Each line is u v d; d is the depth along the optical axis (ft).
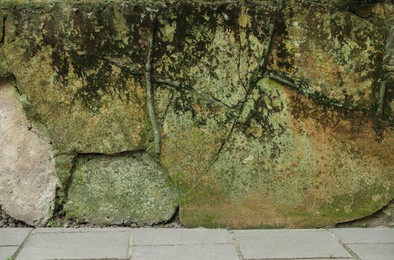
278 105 11.32
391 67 11.30
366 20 11.22
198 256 9.75
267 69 11.26
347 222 11.55
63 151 11.28
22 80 11.09
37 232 11.03
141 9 11.02
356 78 11.28
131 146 11.29
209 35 11.14
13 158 11.34
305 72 11.24
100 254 9.79
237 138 11.35
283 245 10.37
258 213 11.44
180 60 11.18
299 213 11.47
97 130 11.23
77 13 10.98
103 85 11.16
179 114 11.28
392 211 11.59
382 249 10.19
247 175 11.38
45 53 11.05
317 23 11.16
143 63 11.13
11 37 11.00
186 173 11.39
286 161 11.39
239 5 11.10
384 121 11.40
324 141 11.39
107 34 11.05
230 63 11.22
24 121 11.27
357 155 11.44
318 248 10.23
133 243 10.39
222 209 11.41
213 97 11.28
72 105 11.18
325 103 11.30
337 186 11.46
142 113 11.25
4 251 9.91
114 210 11.44
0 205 11.42
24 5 10.94
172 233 11.03
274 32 11.17
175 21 11.07
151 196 11.44
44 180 11.36
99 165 11.39
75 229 11.25
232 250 10.07
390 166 11.49
